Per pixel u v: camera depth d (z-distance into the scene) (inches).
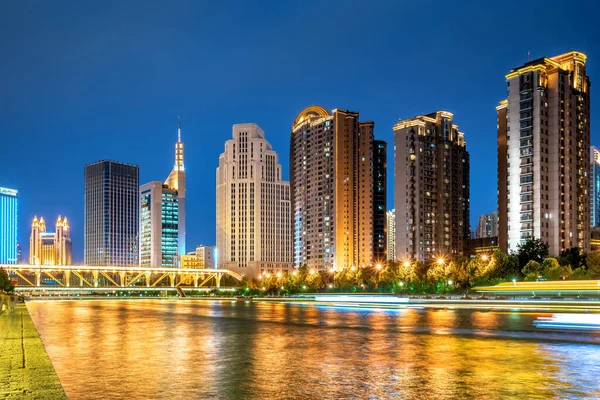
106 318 2824.8
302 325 2192.4
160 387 803.4
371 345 1380.4
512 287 4672.7
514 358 1107.9
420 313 3171.8
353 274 7741.1
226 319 2694.4
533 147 6958.7
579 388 785.6
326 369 973.2
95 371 954.1
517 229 7003.0
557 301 3324.3
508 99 7288.4
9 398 601.0
